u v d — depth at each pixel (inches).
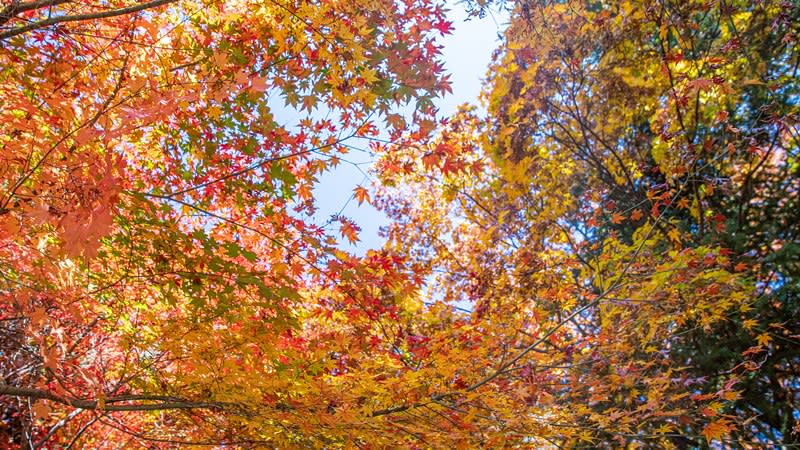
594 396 179.8
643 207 281.1
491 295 266.5
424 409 150.2
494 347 185.0
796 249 209.5
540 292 246.5
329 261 151.2
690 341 230.1
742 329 219.0
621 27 255.9
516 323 193.6
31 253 128.3
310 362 145.7
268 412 142.3
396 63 131.9
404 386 146.3
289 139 159.3
